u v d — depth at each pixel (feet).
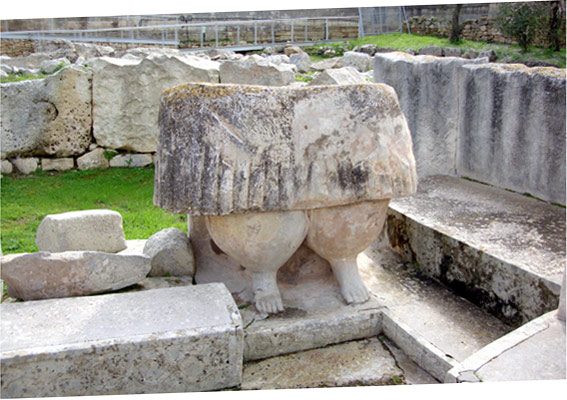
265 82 18.08
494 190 10.49
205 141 6.18
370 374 6.38
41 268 6.62
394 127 6.76
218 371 5.93
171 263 7.70
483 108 10.69
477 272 7.58
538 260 7.12
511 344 5.76
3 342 5.49
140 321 5.91
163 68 18.48
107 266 6.86
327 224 6.81
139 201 15.08
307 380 6.27
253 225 6.50
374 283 8.21
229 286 7.60
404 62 11.97
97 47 24.98
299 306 7.20
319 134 6.41
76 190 16.22
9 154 18.40
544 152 9.50
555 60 12.84
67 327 5.79
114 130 19.12
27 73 22.07
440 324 7.03
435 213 9.18
